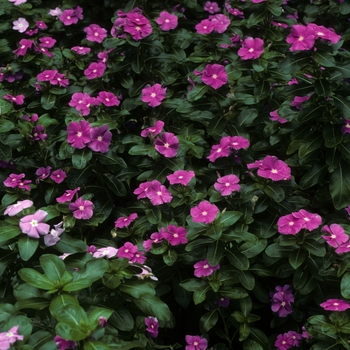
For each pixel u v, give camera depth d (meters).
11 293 1.59
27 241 1.50
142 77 1.98
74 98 1.88
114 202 1.86
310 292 1.70
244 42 1.90
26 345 1.40
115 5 2.20
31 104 1.97
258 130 1.90
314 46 1.69
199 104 1.84
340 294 1.65
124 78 1.96
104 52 1.97
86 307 1.46
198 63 2.05
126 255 1.64
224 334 1.70
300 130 1.77
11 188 1.80
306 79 1.74
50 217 1.57
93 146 1.72
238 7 2.06
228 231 1.63
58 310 1.39
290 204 1.71
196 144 1.84
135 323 1.59
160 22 2.00
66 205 1.72
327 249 1.65
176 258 1.66
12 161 1.86
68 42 2.19
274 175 1.66
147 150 1.77
